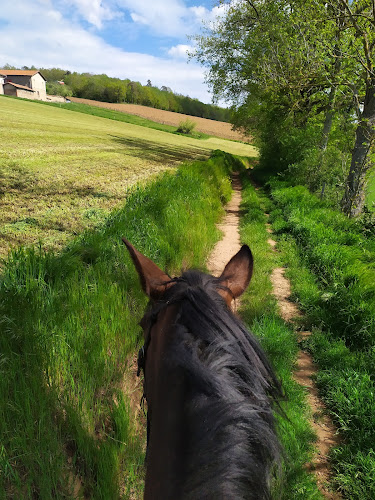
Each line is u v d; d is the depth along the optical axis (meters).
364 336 4.82
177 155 28.50
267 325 4.97
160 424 1.00
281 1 17.47
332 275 6.57
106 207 9.57
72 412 2.65
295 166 20.09
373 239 9.13
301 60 13.07
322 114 21.30
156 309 1.33
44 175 13.05
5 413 2.38
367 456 3.04
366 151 12.57
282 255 8.49
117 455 2.66
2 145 18.69
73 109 71.25
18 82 85.81
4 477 2.18
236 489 0.76
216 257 8.09
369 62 11.53
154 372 1.21
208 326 1.07
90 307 3.73
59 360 3.01
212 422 0.86
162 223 7.14
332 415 3.69
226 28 26.28
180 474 0.86
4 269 3.86
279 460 0.90
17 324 2.94
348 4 10.72
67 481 2.36
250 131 37.19
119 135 37.91
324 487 2.90
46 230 7.26
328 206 13.13
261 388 0.97
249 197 15.80
